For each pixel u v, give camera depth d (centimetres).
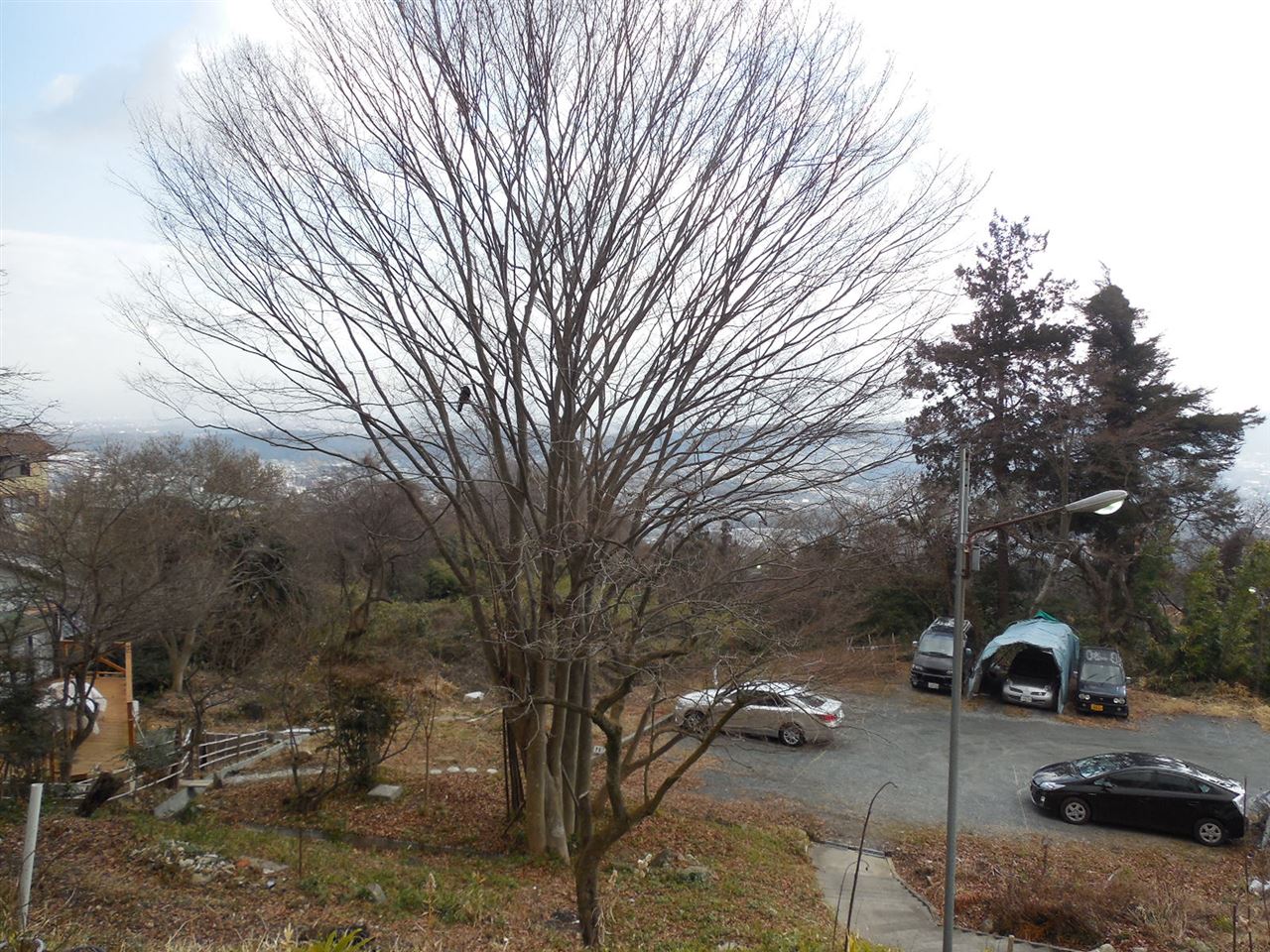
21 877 752
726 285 1100
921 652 2622
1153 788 1530
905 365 1209
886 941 1088
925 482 2133
